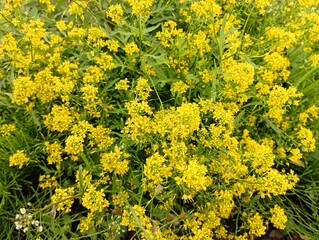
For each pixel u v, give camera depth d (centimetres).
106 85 38
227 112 35
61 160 37
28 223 33
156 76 41
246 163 37
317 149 40
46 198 39
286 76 39
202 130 34
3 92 37
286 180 32
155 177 31
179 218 34
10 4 41
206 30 41
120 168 34
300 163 39
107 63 37
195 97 40
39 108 38
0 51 37
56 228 35
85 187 33
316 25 40
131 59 39
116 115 40
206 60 39
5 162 37
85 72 40
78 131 35
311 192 40
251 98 41
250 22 46
